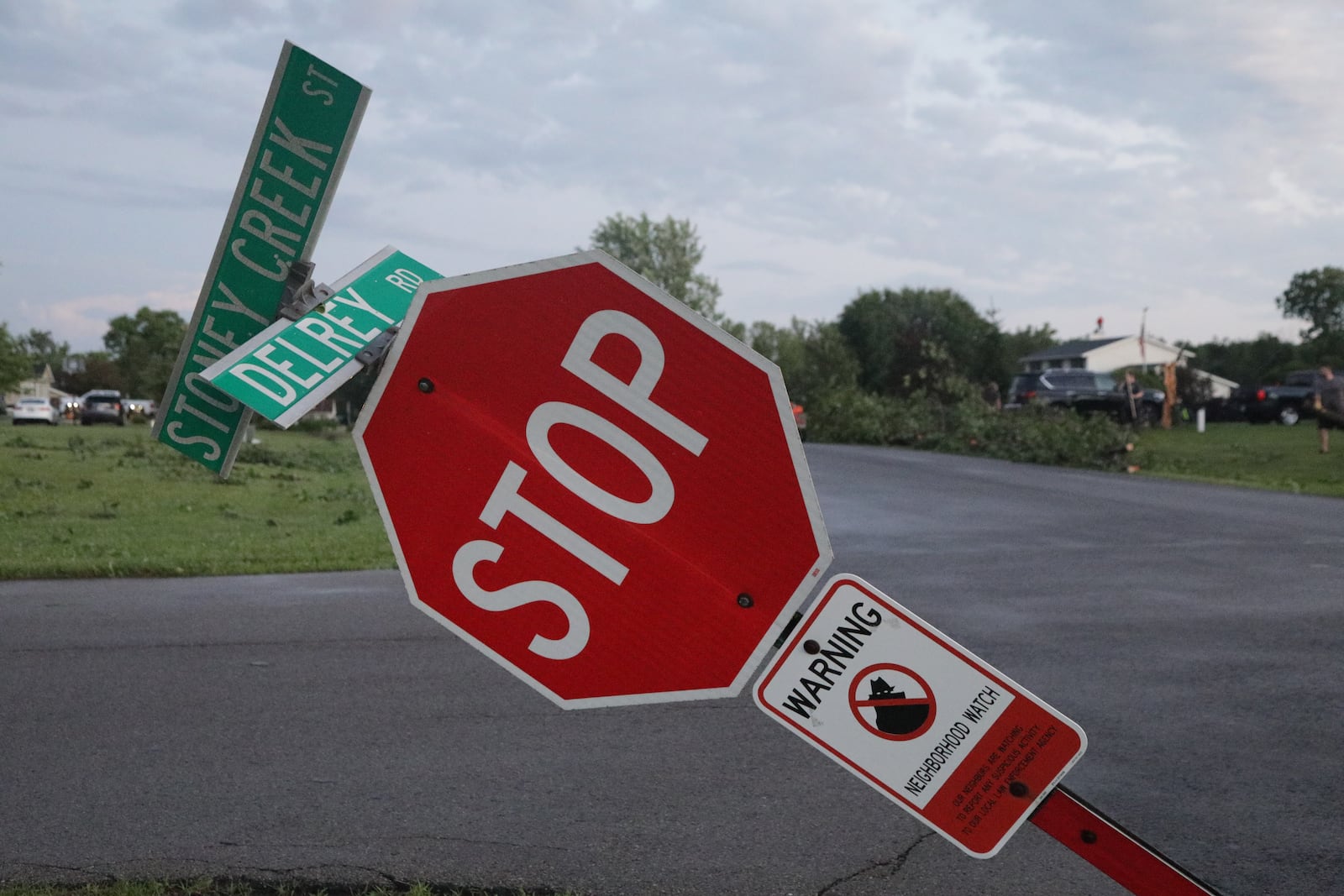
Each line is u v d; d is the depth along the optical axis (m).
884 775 1.78
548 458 1.71
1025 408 26.89
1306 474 20.55
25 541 11.57
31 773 4.86
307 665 6.71
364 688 6.23
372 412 1.70
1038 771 1.77
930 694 1.77
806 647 1.76
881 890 3.77
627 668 1.73
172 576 9.94
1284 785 4.79
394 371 1.69
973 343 78.75
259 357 1.61
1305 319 108.19
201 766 4.96
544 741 5.32
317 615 8.16
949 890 3.78
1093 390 36.44
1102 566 10.44
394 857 3.99
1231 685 6.34
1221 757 5.14
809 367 66.81
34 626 7.75
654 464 1.72
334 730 5.49
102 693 6.12
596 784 4.76
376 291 1.78
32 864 3.88
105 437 35.00
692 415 1.71
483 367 1.71
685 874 3.87
